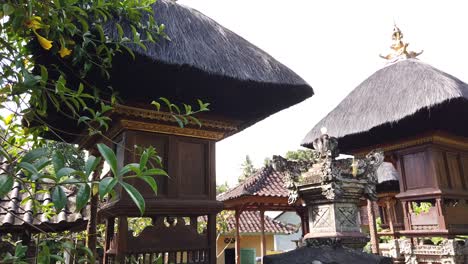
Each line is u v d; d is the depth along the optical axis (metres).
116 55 2.71
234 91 3.53
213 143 3.73
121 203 3.00
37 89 1.59
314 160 3.96
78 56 2.27
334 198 3.54
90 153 3.84
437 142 5.92
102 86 3.12
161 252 3.15
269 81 3.39
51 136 3.97
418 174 6.07
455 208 5.88
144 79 3.13
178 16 3.51
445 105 5.19
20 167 1.02
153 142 3.38
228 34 3.89
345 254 3.27
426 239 6.93
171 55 2.92
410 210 6.21
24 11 1.46
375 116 6.05
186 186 3.43
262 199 10.00
